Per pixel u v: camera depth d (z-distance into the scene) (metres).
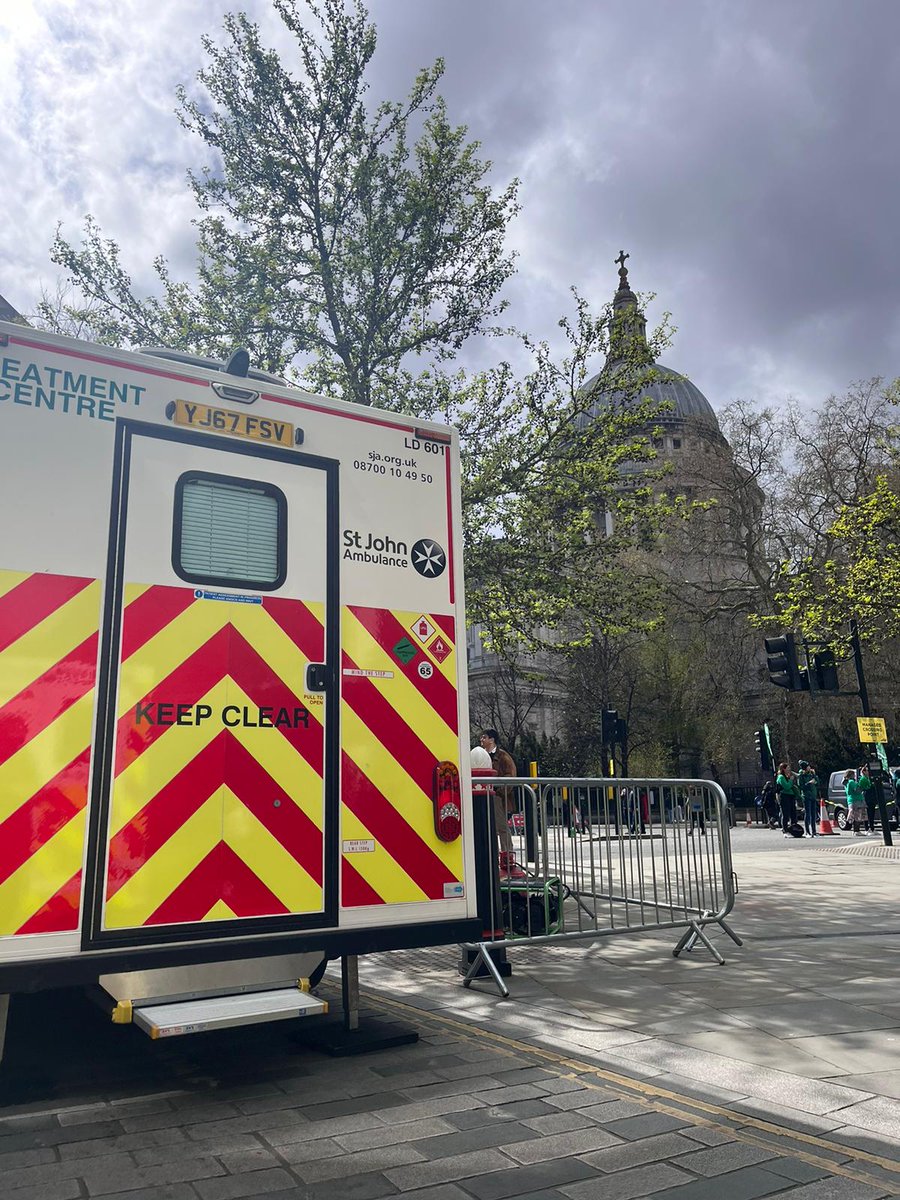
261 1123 3.67
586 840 7.18
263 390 4.54
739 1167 3.24
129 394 4.16
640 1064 4.39
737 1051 4.56
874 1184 3.10
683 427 41.62
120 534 4.02
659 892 7.32
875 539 22.98
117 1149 3.41
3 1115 3.76
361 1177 3.17
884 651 35.62
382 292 11.36
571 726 39.81
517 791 7.19
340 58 11.21
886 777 25.81
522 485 10.80
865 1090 3.99
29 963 3.54
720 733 41.50
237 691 4.20
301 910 4.22
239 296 11.26
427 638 4.87
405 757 4.67
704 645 41.00
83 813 3.73
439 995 5.92
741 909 9.58
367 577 4.71
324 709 4.44
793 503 39.34
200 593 4.18
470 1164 3.28
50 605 3.80
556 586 10.88
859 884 11.91
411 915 4.55
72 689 3.79
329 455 4.70
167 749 3.98
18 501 3.80
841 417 38.12
